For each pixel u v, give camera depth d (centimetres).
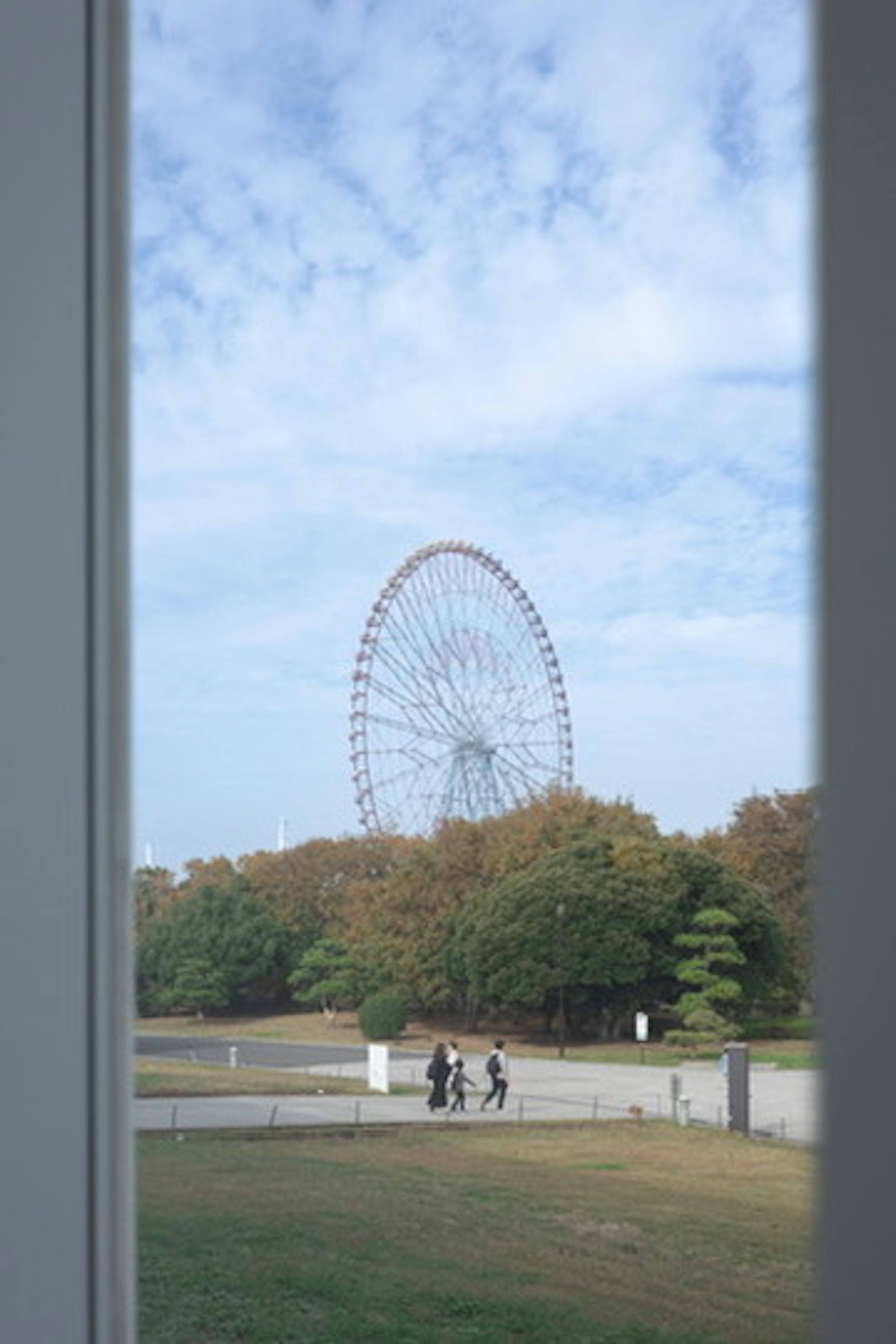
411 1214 1988
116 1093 59
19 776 58
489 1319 1845
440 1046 2377
